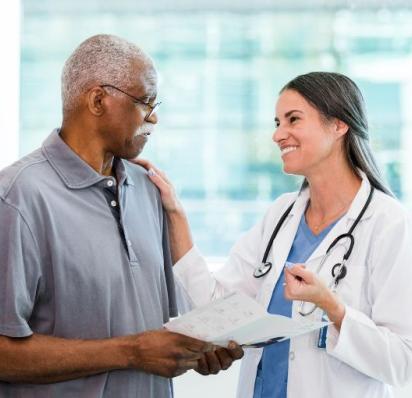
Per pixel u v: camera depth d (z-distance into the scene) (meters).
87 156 1.64
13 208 1.49
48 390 1.53
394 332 1.77
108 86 1.60
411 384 2.61
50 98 3.08
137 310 1.62
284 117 1.93
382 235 1.82
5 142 2.94
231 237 3.06
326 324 1.56
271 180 3.05
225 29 3.04
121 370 1.59
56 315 1.53
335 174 1.94
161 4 3.04
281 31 3.02
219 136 3.05
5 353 1.47
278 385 1.86
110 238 1.61
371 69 3.00
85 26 3.06
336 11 3.00
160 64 3.04
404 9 2.99
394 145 2.98
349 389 1.79
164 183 1.90
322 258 1.88
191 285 2.03
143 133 1.67
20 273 1.48
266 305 1.95
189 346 1.54
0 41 2.92
